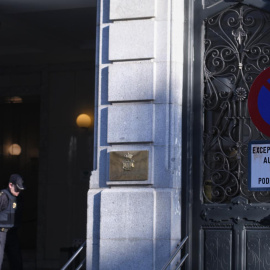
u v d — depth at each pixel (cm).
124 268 980
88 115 1905
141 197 980
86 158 1911
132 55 1009
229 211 983
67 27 1614
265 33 996
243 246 974
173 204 977
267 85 767
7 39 1742
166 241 968
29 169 2062
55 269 1894
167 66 997
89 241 1007
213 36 1019
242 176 986
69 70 1933
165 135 987
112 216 990
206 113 1011
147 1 1009
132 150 996
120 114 1005
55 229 1919
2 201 1316
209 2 1023
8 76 1980
